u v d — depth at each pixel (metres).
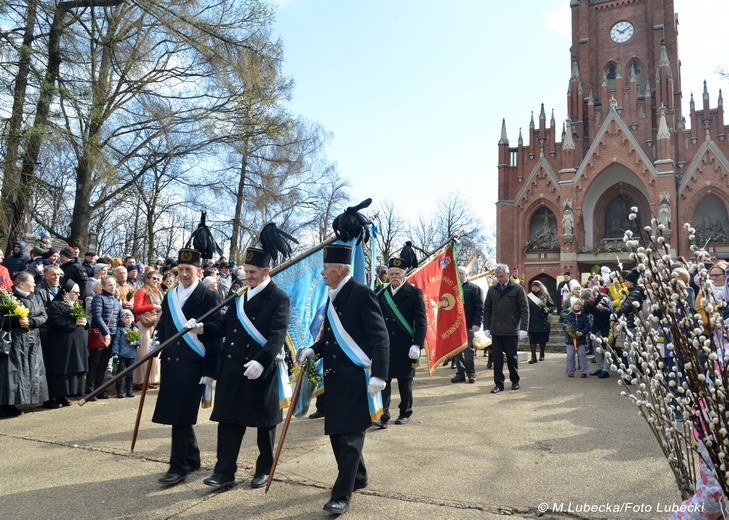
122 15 14.59
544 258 37.28
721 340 2.54
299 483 4.86
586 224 36.62
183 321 5.10
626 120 37.22
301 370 4.77
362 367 4.47
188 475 5.09
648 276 2.68
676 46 39.47
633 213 2.78
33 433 6.70
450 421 7.06
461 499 4.41
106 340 8.80
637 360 3.25
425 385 10.10
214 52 14.88
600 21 41.38
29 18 12.51
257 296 4.95
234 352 4.80
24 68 12.02
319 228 30.81
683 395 2.84
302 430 6.86
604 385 9.54
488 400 8.41
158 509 4.30
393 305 7.00
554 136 38.50
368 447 5.92
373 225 8.00
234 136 17.53
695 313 2.76
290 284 6.93
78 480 5.00
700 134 35.69
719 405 2.50
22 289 7.72
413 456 5.57
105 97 14.52
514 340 9.21
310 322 7.01
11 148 12.09
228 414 4.67
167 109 16.31
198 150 17.44
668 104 36.41
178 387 4.93
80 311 8.20
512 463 5.29
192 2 14.35
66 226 23.36
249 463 5.45
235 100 17.11
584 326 10.57
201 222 5.59
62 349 8.15
